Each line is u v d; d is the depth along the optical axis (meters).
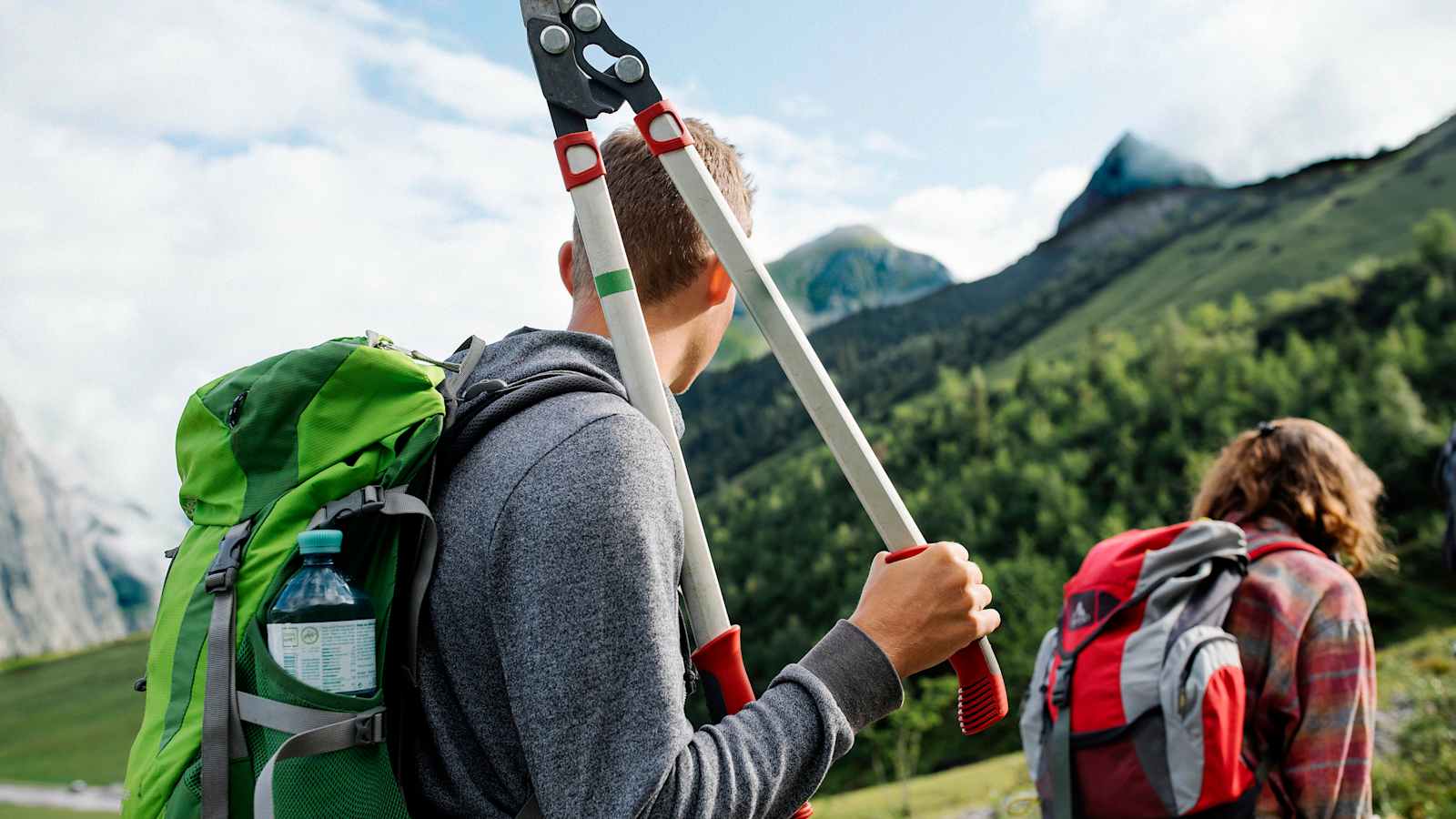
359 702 1.00
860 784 25.02
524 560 0.98
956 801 16.62
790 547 45.06
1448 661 13.08
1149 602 2.66
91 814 38.91
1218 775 2.46
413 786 1.04
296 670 1.00
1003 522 41.12
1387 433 33.62
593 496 0.99
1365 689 2.50
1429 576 28.23
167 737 1.05
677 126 1.24
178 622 1.11
